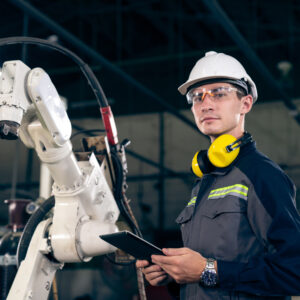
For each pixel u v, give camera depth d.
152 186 8.77
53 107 1.11
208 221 1.22
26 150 8.15
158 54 9.51
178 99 9.02
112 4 7.94
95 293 4.95
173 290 1.39
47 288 1.23
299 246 1.06
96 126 8.81
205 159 1.32
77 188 1.24
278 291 1.07
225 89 1.35
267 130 8.37
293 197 1.20
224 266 1.11
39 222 1.31
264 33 8.69
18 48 5.52
